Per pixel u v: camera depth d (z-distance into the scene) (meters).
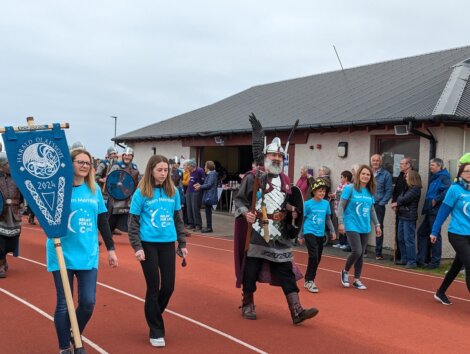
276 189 6.59
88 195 5.06
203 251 12.30
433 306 7.90
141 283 8.58
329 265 11.04
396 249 11.64
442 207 7.90
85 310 4.97
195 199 16.17
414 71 16.58
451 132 11.73
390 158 13.15
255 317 6.85
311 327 6.60
